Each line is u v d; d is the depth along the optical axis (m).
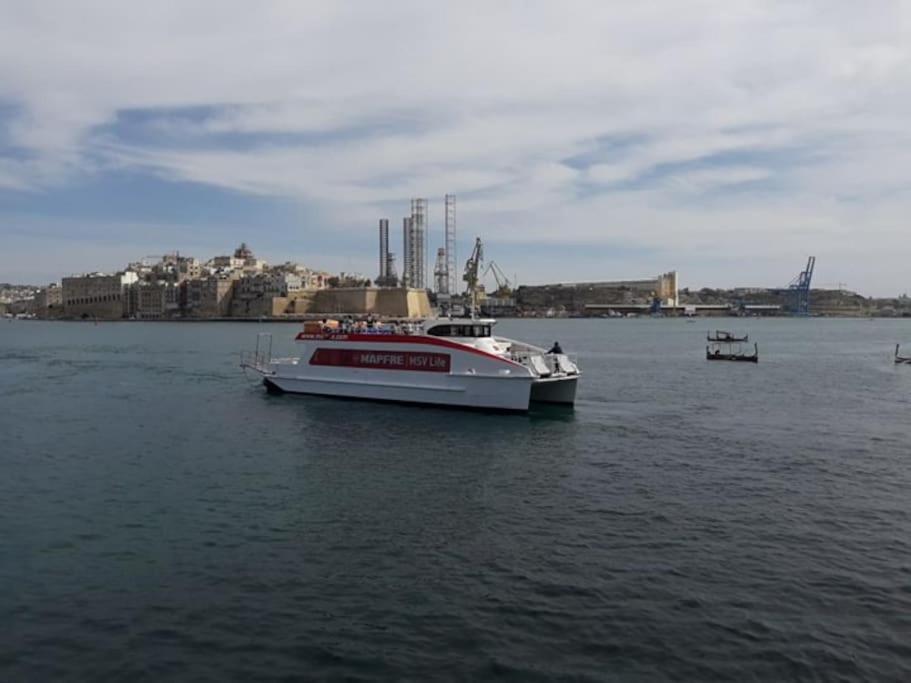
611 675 15.90
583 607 19.09
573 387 53.16
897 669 16.02
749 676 15.80
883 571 21.42
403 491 30.55
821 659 16.44
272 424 47.34
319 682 15.75
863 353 127.31
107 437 43.59
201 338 187.88
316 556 22.86
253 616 18.75
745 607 19.03
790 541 23.98
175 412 53.38
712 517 26.59
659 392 66.00
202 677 15.96
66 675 16.03
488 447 39.69
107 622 18.45
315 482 32.12
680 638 17.44
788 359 112.38
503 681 15.71
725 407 55.72
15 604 19.48
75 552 23.34
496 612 18.86
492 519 26.56
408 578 21.08
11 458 37.66
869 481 31.91
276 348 140.88
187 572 21.62
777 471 33.84
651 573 21.28
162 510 27.92
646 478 32.59
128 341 173.00
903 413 52.72
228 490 30.83
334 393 57.41
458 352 50.72
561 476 33.06
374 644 17.31
